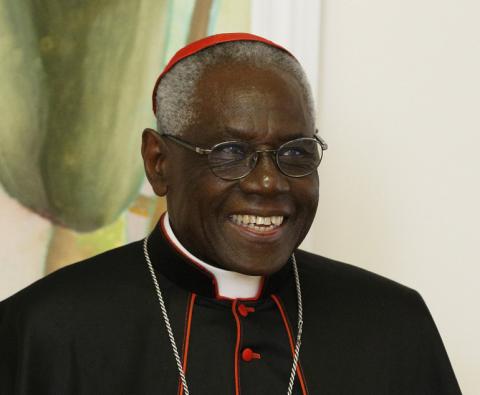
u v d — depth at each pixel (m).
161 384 3.09
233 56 2.94
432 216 5.05
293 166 2.93
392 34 4.94
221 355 3.15
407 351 3.55
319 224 4.94
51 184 3.99
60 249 4.04
